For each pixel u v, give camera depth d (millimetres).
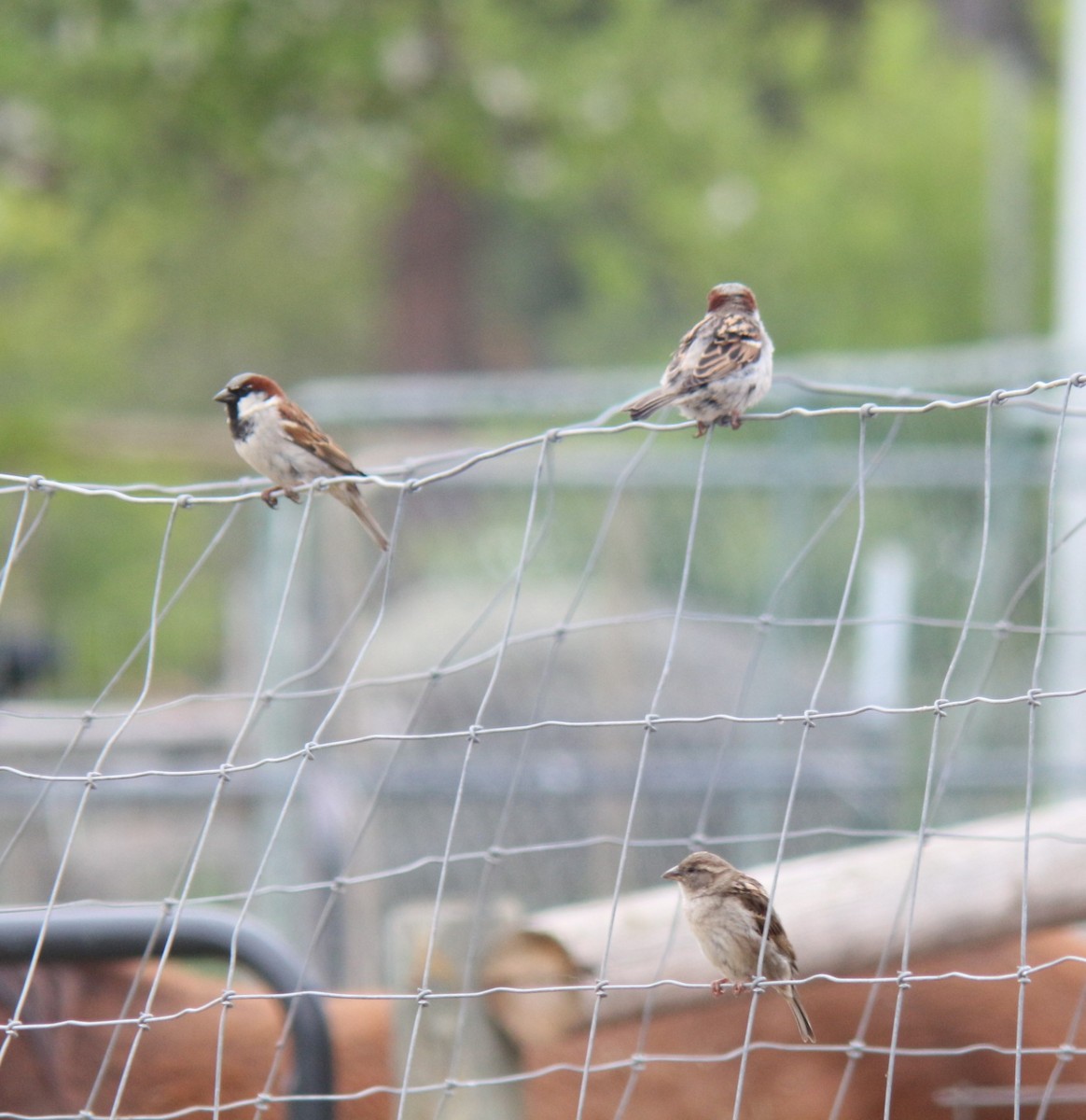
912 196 33062
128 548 24609
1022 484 13555
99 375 30219
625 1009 6797
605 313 41125
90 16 25422
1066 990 8586
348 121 28750
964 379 13625
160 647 23344
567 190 32938
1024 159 32188
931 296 33031
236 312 40156
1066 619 13906
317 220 40969
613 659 13531
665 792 12344
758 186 34625
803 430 13344
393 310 40250
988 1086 8273
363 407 12766
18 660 14398
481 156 30219
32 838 11719
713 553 13859
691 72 32562
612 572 13789
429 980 6992
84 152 26047
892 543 13797
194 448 21438
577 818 12375
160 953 6438
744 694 6789
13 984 7125
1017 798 12789
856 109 34812
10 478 6188
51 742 11781
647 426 5895
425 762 13070
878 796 12859
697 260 35438
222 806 12320
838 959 7027
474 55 29828
